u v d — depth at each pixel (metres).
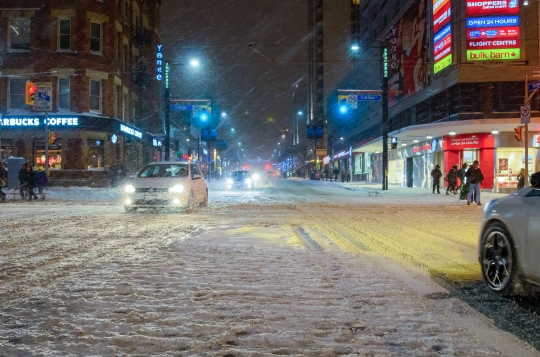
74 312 4.69
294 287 5.73
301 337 4.04
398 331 4.22
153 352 3.69
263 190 35.44
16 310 4.74
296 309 4.84
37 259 7.38
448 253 8.28
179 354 3.65
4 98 34.31
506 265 5.24
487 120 26.36
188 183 15.68
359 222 13.20
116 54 36.78
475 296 5.42
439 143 33.31
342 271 6.66
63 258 7.48
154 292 5.45
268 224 12.38
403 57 42.22
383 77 31.77
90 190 31.77
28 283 5.83
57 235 10.05
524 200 5.11
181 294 5.37
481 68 30.02
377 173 53.53
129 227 11.52
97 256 7.66
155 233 10.45
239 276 6.29
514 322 4.50
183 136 69.31
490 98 30.02
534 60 29.70
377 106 52.06
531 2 29.69
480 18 29.89
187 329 4.22
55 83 34.38
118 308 4.82
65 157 34.09
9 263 7.06
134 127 41.03
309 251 8.31
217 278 6.17
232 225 12.05
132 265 6.96
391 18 47.34
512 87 29.94
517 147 29.70
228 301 5.11
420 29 37.31
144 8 46.88
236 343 3.90
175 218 13.84
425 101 36.88
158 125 51.19
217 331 4.17
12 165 25.84
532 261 4.73
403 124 42.78
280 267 6.90
